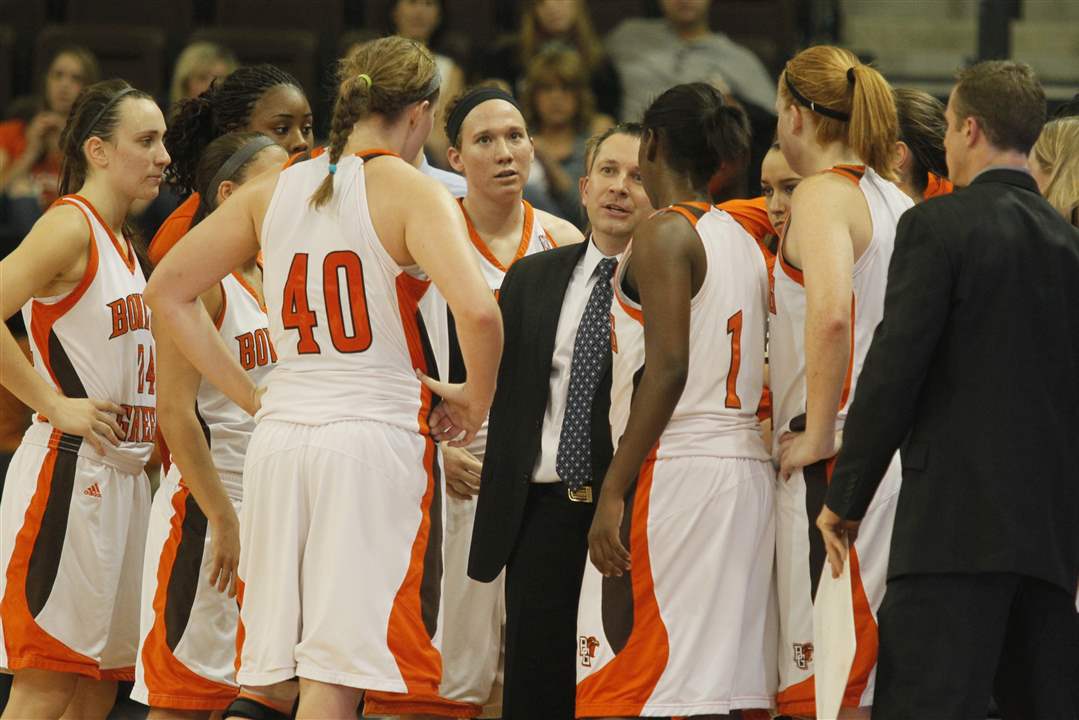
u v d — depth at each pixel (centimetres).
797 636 1170
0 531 1404
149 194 1452
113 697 1480
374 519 1102
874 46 3569
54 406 1378
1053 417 1105
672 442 1170
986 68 1159
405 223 1101
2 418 2097
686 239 1157
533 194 2417
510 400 1315
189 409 1277
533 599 1289
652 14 3266
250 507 1130
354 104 1138
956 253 1091
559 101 2598
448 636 1407
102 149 1423
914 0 3653
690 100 1209
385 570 1103
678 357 1131
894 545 1110
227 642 1361
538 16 2858
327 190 1120
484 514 1307
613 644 1164
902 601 1098
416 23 2942
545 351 1311
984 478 1080
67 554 1380
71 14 3350
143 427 1450
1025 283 1104
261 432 1135
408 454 1122
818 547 1161
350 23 3362
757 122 2438
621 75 2864
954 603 1082
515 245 1520
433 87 1160
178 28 3344
